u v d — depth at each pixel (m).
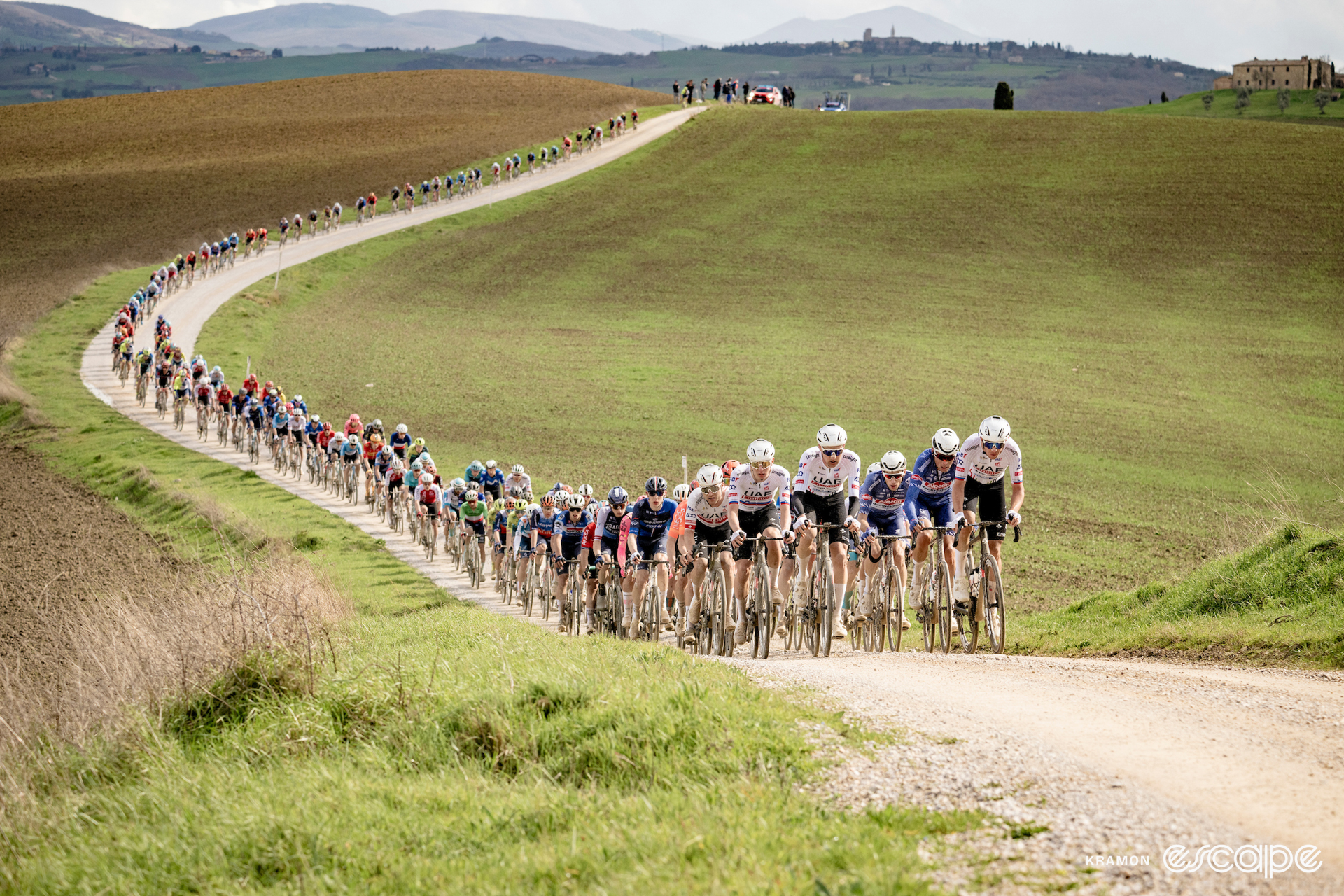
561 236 107.75
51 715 13.20
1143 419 57.34
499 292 92.50
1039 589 28.77
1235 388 63.97
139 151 141.00
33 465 47.62
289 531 35.69
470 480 32.34
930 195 113.38
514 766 9.66
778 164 126.81
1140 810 7.30
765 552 16.62
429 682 11.80
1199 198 105.50
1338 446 52.12
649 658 12.54
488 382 66.56
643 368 70.12
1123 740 9.16
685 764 8.80
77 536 35.19
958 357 72.06
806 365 70.19
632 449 51.06
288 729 10.99
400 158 133.88
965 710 10.27
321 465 44.91
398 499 37.69
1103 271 92.25
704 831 7.36
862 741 9.11
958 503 16.59
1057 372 68.19
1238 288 86.31
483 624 18.42
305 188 122.69
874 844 6.98
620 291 91.94
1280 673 13.01
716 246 103.06
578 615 23.73
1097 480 45.59
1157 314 81.56
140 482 42.50
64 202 118.50
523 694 10.79
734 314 85.00
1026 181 114.81
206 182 126.06
